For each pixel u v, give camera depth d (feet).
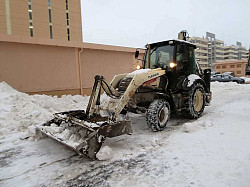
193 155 10.02
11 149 11.64
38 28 87.30
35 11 86.22
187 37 20.79
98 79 12.55
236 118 16.39
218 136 12.41
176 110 16.07
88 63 29.27
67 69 26.86
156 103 14.02
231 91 36.94
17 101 18.35
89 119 12.40
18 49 22.63
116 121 11.09
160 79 15.64
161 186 7.59
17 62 22.63
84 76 28.89
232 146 10.77
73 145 9.45
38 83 24.27
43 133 12.41
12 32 80.79
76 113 13.08
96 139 9.84
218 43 245.86
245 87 43.19
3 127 14.67
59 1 93.15
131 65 35.19
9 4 79.61
